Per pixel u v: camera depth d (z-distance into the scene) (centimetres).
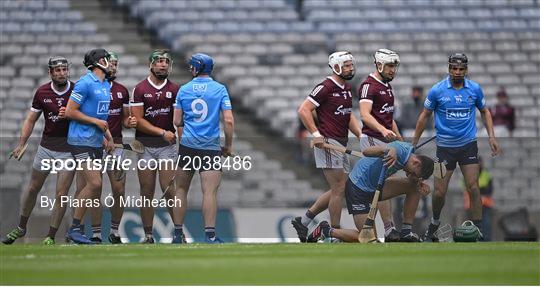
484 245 3253
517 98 7194
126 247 3269
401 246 3200
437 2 7712
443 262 2445
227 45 7381
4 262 2567
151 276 2177
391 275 2150
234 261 2528
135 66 7225
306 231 3956
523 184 4409
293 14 7631
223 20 7562
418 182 3788
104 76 3694
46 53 7325
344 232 3781
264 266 2373
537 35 7538
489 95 7200
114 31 7488
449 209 3988
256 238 4166
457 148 3816
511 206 4416
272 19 7581
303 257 2648
